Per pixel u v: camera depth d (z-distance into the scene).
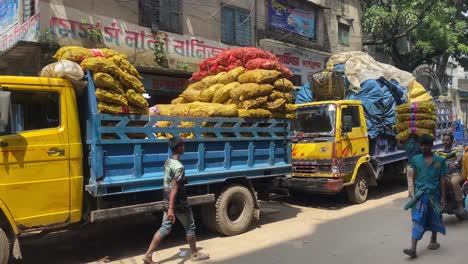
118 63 5.94
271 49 16.89
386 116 10.77
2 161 5.03
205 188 7.00
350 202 9.98
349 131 9.40
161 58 13.05
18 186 5.14
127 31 12.39
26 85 5.32
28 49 10.43
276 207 9.70
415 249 5.77
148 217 8.78
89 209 5.80
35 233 5.84
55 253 6.52
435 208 5.87
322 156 9.41
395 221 8.00
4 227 5.17
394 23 20.83
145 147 6.15
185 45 13.85
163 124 6.44
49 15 10.75
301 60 18.33
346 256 5.95
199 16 14.34
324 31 20.00
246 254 6.17
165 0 13.47
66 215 5.56
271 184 8.14
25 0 11.55
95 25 11.62
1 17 13.16
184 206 5.77
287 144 8.22
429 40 21.00
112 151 5.79
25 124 5.30
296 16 18.47
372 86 10.59
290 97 8.00
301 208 9.58
